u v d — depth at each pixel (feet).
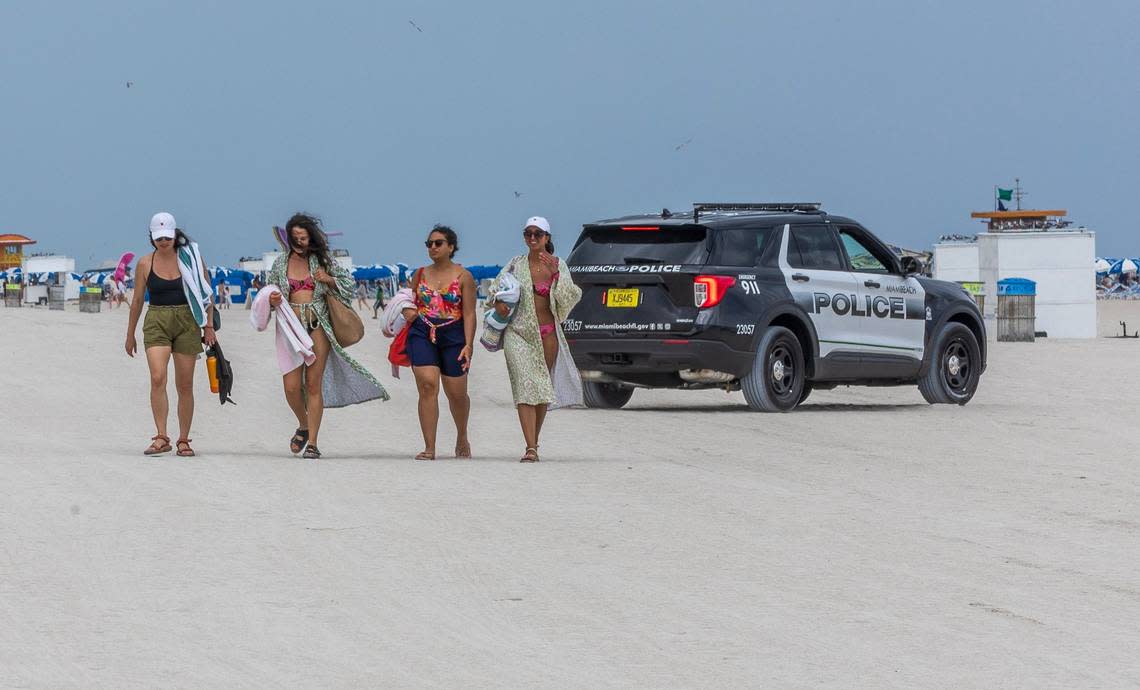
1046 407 142.10
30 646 48.39
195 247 96.58
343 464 93.15
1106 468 95.35
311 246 95.76
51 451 99.55
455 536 68.13
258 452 100.78
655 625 51.88
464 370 96.89
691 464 95.14
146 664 46.34
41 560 61.93
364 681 44.70
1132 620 53.26
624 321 128.98
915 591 57.72
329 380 97.55
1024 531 71.51
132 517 72.08
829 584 58.80
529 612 53.67
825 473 91.35
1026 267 317.01
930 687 44.47
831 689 44.24
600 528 70.59
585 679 45.09
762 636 50.47
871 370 139.44
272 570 60.29
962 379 147.64
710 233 128.98
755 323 129.18
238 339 262.26
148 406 135.23
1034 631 51.55
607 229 132.05
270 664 46.52
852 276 138.41
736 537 68.74
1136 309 526.57
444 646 48.88
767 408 131.34
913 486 86.17
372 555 63.52
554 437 111.86
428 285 96.78
